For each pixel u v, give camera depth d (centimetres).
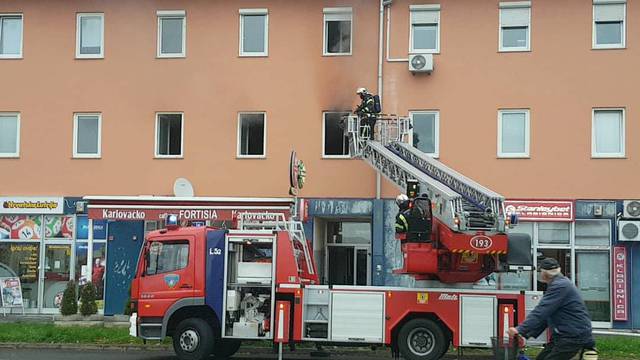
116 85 2436
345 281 2411
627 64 2252
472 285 1526
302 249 1617
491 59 2297
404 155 1855
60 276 2436
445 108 2302
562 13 2281
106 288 2370
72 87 2453
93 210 2169
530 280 2234
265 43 2394
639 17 2253
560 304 902
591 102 2258
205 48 2411
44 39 2477
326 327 1516
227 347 1703
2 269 2456
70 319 2241
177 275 1543
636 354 1680
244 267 1541
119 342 1838
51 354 1700
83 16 2478
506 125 2295
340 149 2347
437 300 1497
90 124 2458
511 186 2267
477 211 1513
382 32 2338
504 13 2306
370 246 2342
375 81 2338
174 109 2409
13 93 2473
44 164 2448
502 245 1469
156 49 2428
